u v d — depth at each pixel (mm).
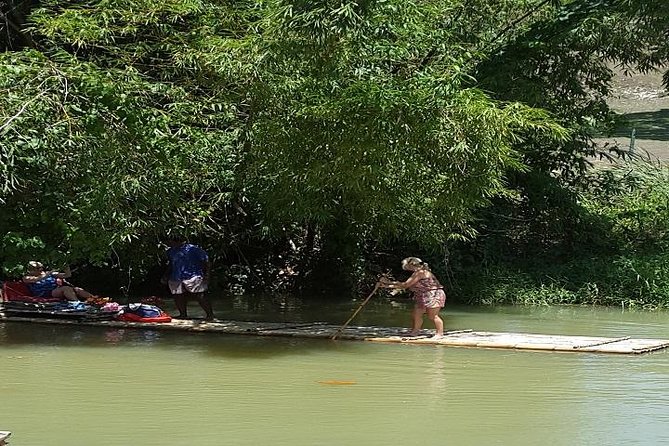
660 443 8812
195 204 18828
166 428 9289
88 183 15836
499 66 20906
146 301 19828
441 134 14578
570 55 21328
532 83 20656
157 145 15562
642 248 22484
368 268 22109
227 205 20547
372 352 13867
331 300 21203
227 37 16734
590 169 25109
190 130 16734
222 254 21922
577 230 22641
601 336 15906
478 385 11430
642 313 19594
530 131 20234
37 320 16766
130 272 20391
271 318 18125
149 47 17469
